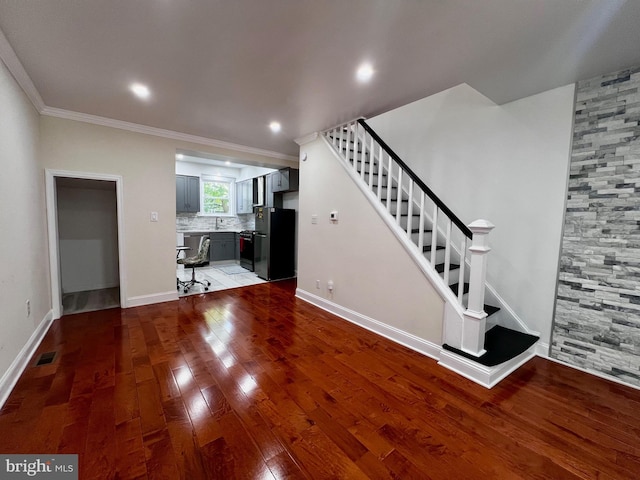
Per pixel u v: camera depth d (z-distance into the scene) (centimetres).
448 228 249
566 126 240
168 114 324
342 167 354
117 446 149
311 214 412
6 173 204
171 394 195
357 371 231
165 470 136
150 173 382
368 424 171
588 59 199
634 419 178
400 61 209
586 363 236
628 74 210
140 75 234
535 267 262
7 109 207
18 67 216
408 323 280
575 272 240
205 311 371
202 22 169
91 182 402
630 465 145
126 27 174
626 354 217
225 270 653
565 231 244
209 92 265
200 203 742
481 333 228
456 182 320
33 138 276
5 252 198
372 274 318
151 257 392
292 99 280
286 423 170
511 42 183
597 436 164
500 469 141
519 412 184
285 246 572
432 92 262
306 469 139
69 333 294
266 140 436
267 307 395
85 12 160
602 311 228
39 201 292
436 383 215
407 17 162
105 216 468
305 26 172
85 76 236
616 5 145
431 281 258
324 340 291
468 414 181
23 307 232
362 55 202
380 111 312
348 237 349
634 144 209
